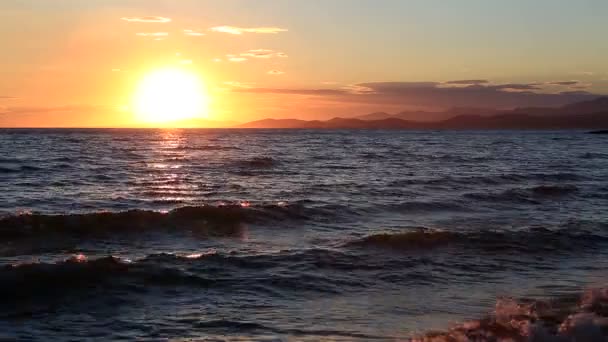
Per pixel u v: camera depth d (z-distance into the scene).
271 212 18.72
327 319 9.02
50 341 7.92
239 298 10.03
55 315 9.01
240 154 57.88
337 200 23.45
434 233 15.01
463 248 14.27
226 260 12.30
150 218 16.64
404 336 8.28
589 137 155.50
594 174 38.53
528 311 9.20
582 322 8.19
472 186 30.20
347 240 15.29
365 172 37.78
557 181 33.78
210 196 24.97
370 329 8.58
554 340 7.62
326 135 164.50
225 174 35.56
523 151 71.44
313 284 10.98
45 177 31.75
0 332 8.21
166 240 15.13
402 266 12.49
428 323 8.89
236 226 17.12
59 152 57.56
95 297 9.81
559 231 16.42
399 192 26.83
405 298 10.27
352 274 11.77
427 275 11.89
